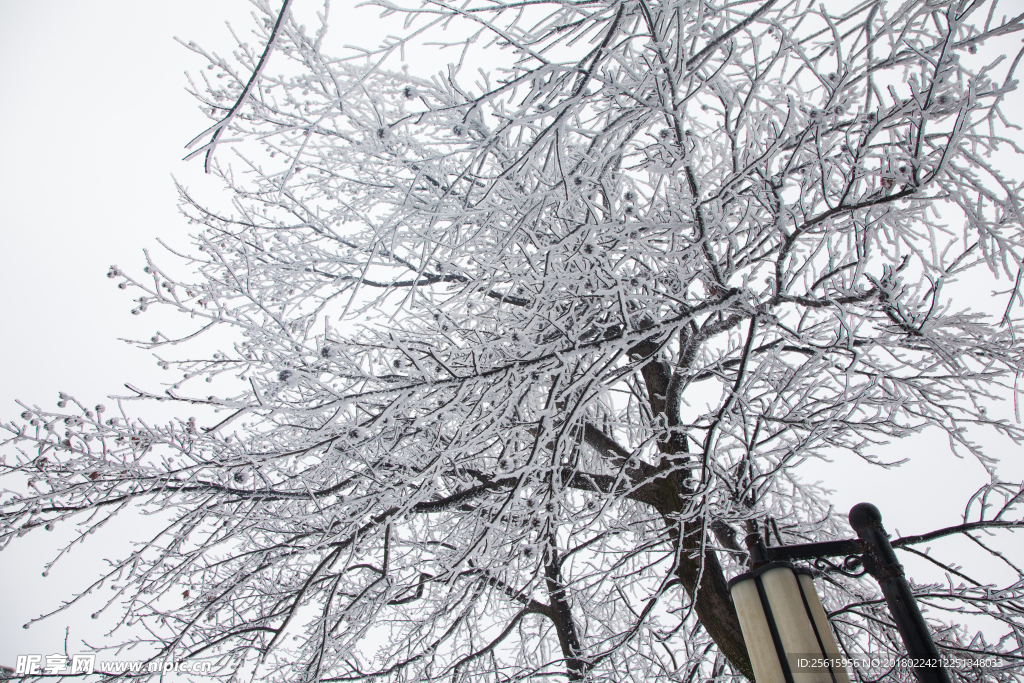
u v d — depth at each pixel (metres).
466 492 4.33
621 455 4.70
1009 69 2.58
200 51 3.61
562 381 3.85
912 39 3.16
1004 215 3.15
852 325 3.81
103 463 3.34
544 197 2.88
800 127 3.53
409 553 5.01
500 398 3.66
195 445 3.50
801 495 5.65
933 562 3.68
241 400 3.34
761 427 4.45
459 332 3.69
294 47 3.67
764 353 4.76
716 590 3.75
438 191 4.38
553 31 2.46
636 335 3.20
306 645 3.96
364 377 3.19
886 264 2.90
